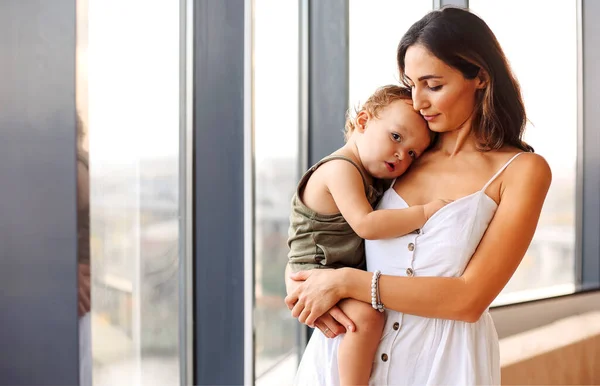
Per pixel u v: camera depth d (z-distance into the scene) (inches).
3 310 68.7
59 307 71.9
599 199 137.5
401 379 48.9
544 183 48.1
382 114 53.1
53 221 71.1
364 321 48.5
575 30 134.4
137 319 85.5
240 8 88.5
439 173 51.9
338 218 53.6
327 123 101.5
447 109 49.1
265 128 96.3
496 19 118.9
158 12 84.5
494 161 50.1
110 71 80.4
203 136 87.4
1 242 68.2
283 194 99.7
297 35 98.9
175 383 89.6
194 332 89.7
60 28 70.6
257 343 97.4
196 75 86.3
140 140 84.1
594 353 115.0
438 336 48.5
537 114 129.1
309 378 53.8
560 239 136.2
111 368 83.2
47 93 70.1
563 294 122.0
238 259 91.6
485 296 46.4
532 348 106.7
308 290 49.9
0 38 67.4
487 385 49.0
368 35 103.5
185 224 88.6
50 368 71.8
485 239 47.8
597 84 136.6
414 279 47.1
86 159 73.5
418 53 48.9
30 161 69.3
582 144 137.6
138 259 85.0
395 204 52.4
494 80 49.3
